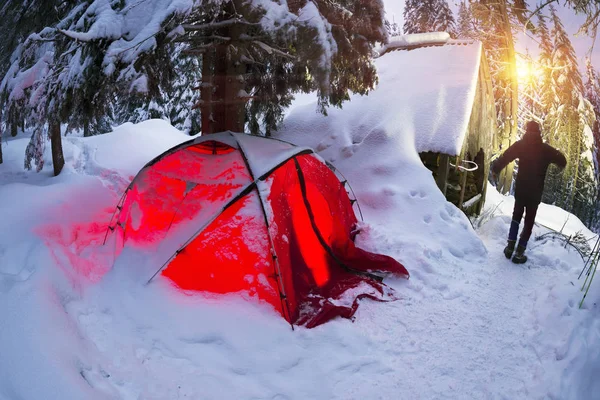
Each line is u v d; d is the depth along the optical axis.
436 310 4.47
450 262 5.53
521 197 5.64
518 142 5.73
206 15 5.23
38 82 5.04
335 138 7.72
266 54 6.32
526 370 3.60
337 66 5.77
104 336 3.48
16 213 4.98
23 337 3.00
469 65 8.08
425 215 6.27
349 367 3.54
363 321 4.18
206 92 5.93
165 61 5.19
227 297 4.15
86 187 6.34
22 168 7.47
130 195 4.88
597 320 4.00
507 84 14.40
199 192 4.51
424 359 3.71
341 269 4.99
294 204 4.71
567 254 5.90
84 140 8.71
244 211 4.29
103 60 4.35
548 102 16.39
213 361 3.42
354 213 6.14
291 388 3.26
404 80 8.30
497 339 4.03
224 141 4.88
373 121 7.69
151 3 4.57
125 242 4.66
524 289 5.01
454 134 7.03
